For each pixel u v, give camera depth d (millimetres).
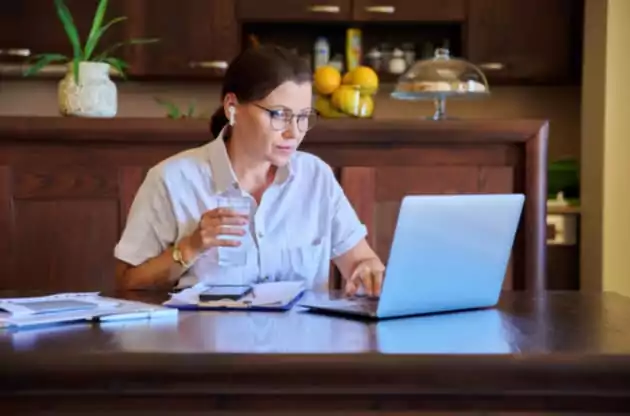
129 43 3080
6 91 3492
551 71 3236
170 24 3209
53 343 1047
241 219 1577
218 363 965
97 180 2531
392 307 1264
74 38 2635
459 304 1362
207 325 1200
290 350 995
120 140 2518
